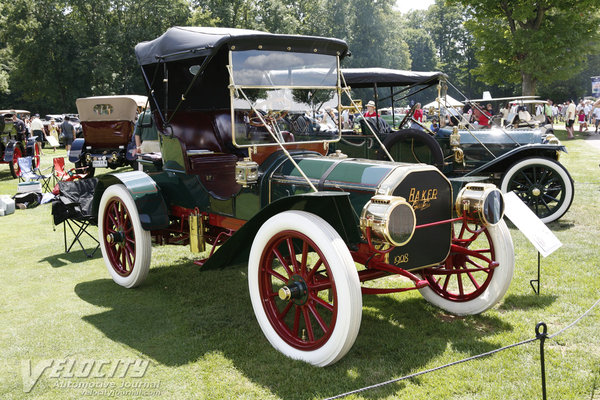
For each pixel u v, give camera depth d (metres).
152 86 4.69
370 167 3.48
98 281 5.15
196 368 3.29
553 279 4.80
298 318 3.46
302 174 3.43
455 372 3.15
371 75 8.55
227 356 3.44
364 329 3.85
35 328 3.96
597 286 4.59
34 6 38.53
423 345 3.55
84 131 12.14
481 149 8.20
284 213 3.32
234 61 3.88
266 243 3.46
